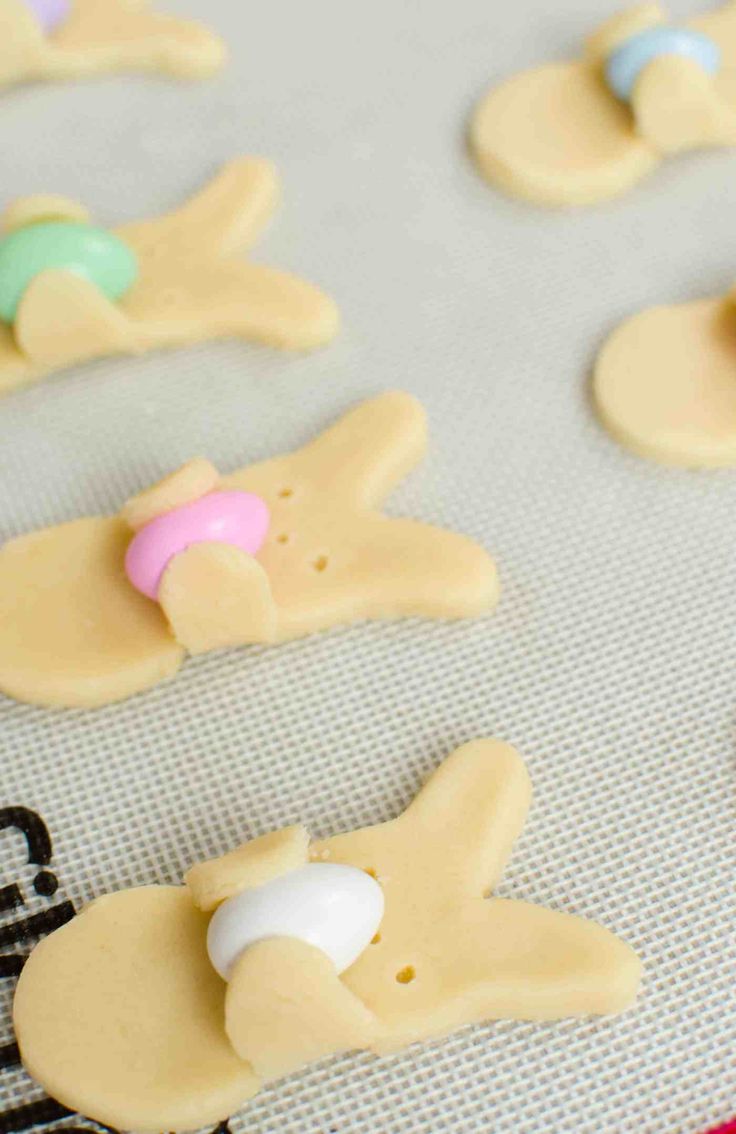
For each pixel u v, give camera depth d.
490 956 0.35
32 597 0.38
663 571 0.39
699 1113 0.34
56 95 0.47
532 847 0.36
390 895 0.35
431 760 0.37
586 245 0.43
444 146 0.45
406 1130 0.34
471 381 0.42
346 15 0.48
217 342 0.42
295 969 0.33
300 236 0.44
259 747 0.38
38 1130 0.34
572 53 0.47
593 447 0.41
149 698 0.38
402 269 0.43
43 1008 0.34
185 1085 0.34
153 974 0.35
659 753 0.37
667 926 0.36
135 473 0.41
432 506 0.40
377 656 0.38
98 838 0.37
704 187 0.44
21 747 0.38
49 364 0.42
